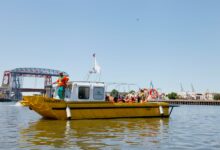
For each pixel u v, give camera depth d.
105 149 9.63
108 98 22.88
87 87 21.12
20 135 12.77
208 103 155.12
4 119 22.38
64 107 20.19
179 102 166.62
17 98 171.50
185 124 20.16
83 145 10.32
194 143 11.35
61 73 21.45
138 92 25.52
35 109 20.34
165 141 11.70
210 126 19.17
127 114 22.72
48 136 12.49
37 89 171.50
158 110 24.53
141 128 16.25
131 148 9.93
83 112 20.80
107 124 18.03
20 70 181.25
